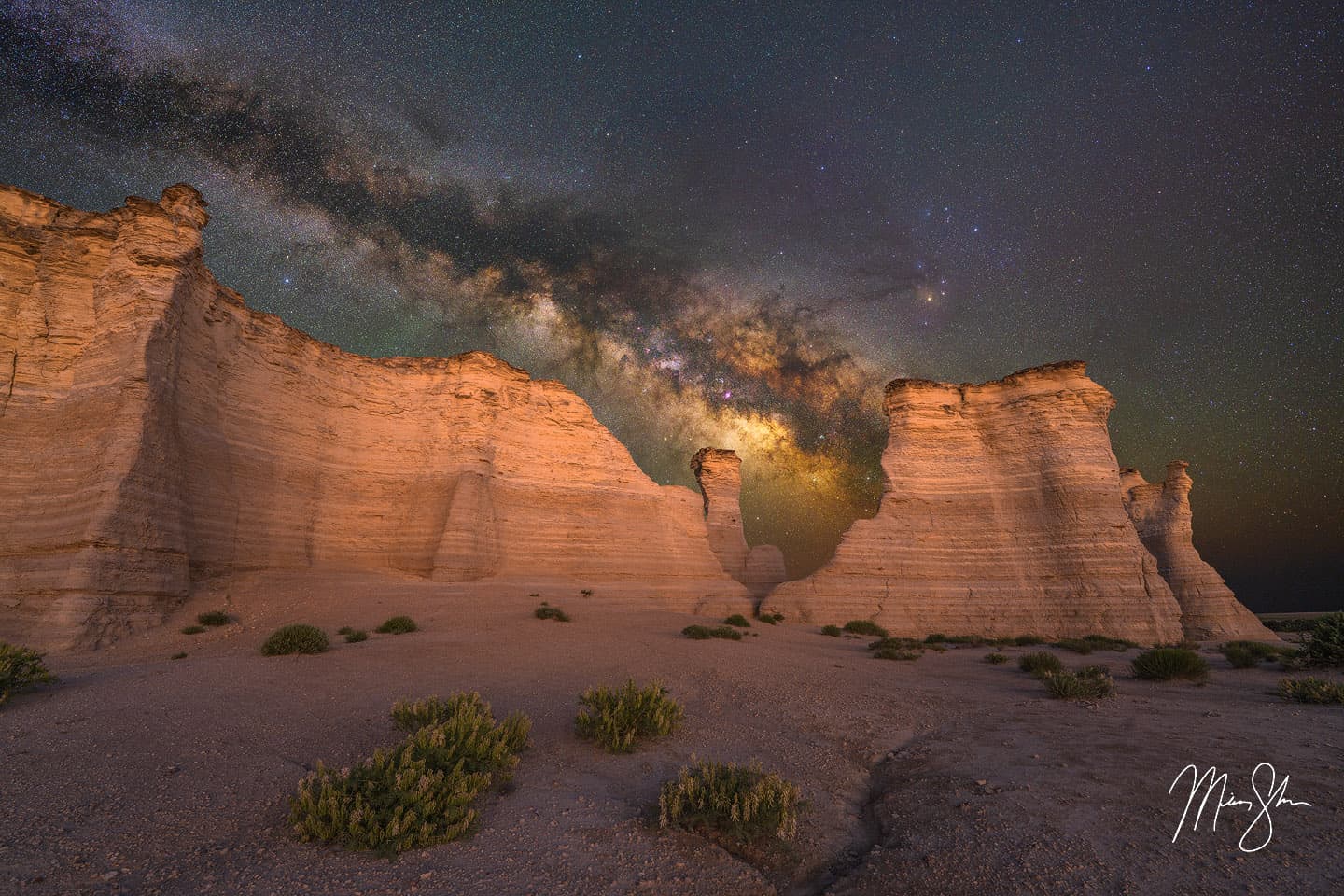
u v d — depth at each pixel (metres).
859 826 6.64
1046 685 13.47
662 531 48.97
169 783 6.84
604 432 49.28
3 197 25.06
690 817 6.20
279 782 6.98
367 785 6.04
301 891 4.72
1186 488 48.53
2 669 10.20
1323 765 7.16
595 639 21.22
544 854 5.52
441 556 35.78
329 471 36.75
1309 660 16.58
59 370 24.73
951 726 10.66
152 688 11.30
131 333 24.56
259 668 13.55
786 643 25.53
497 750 7.45
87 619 18.97
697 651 18.81
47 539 21.05
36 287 25.08
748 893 5.01
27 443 23.12
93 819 5.84
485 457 41.25
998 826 5.91
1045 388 41.94
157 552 22.27
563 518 44.03
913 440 43.25
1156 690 14.00
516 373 45.62
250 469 31.72
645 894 4.89
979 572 39.06
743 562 64.19
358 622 23.25
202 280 29.59
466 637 20.09
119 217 26.77
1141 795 6.47
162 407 24.55
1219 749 8.02
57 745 7.94
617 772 7.86
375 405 40.28
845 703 12.38
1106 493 38.25
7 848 5.16
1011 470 41.19
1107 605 35.56
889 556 40.12
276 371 34.88
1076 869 4.94
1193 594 42.03
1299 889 4.42
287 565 32.16
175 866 5.04
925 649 26.27
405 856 5.39
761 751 9.02
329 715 9.80
